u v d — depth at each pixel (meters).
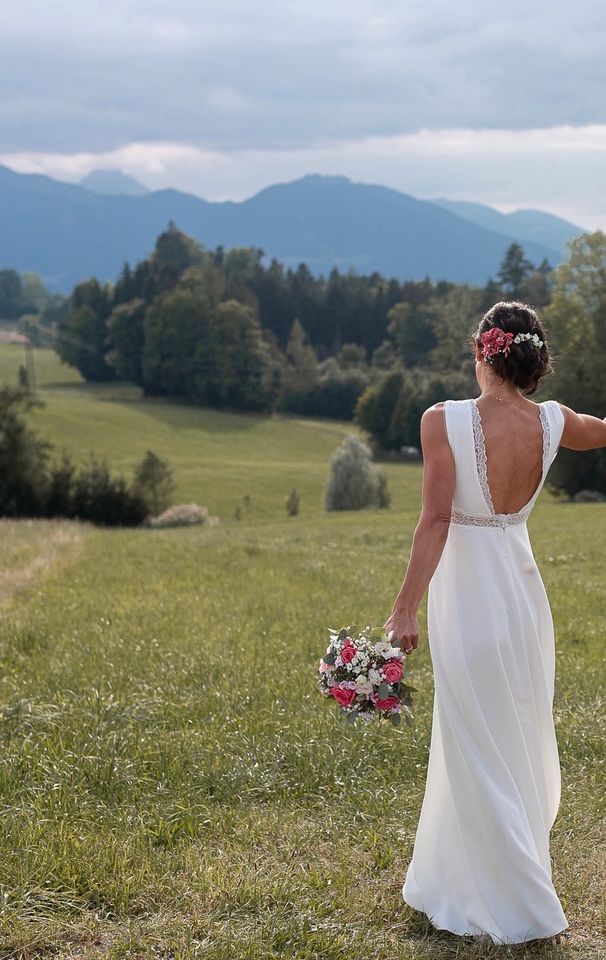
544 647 4.21
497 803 3.83
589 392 58.78
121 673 7.96
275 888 4.21
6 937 3.83
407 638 4.04
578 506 38.34
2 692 7.41
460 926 3.92
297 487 79.69
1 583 14.28
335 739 6.22
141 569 16.34
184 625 10.46
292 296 174.62
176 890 4.24
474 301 135.38
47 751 5.84
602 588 14.01
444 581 4.10
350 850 4.72
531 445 4.08
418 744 6.17
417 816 5.16
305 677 7.80
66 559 17.91
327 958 3.77
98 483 54.72
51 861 4.37
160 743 6.10
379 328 172.50
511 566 4.06
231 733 6.36
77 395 132.00
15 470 53.66
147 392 134.62
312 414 133.75
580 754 6.10
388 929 4.01
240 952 3.72
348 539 25.50
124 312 139.50
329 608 11.59
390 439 106.38
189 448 100.38
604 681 7.79
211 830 4.98
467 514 4.05
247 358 129.25
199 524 54.16
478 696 3.93
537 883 3.82
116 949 3.75
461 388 105.12
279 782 5.61
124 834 4.83
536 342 4.09
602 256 59.00
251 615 11.22
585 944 3.85
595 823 5.04
